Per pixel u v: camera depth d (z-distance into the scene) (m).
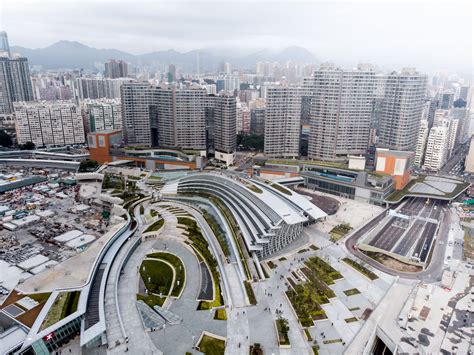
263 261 185.75
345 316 145.38
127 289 161.12
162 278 169.50
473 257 195.38
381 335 135.12
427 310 149.50
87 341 121.69
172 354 124.44
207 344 129.00
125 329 134.88
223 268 177.50
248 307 150.00
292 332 136.00
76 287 149.62
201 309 148.12
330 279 169.00
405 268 183.25
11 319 130.50
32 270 177.50
